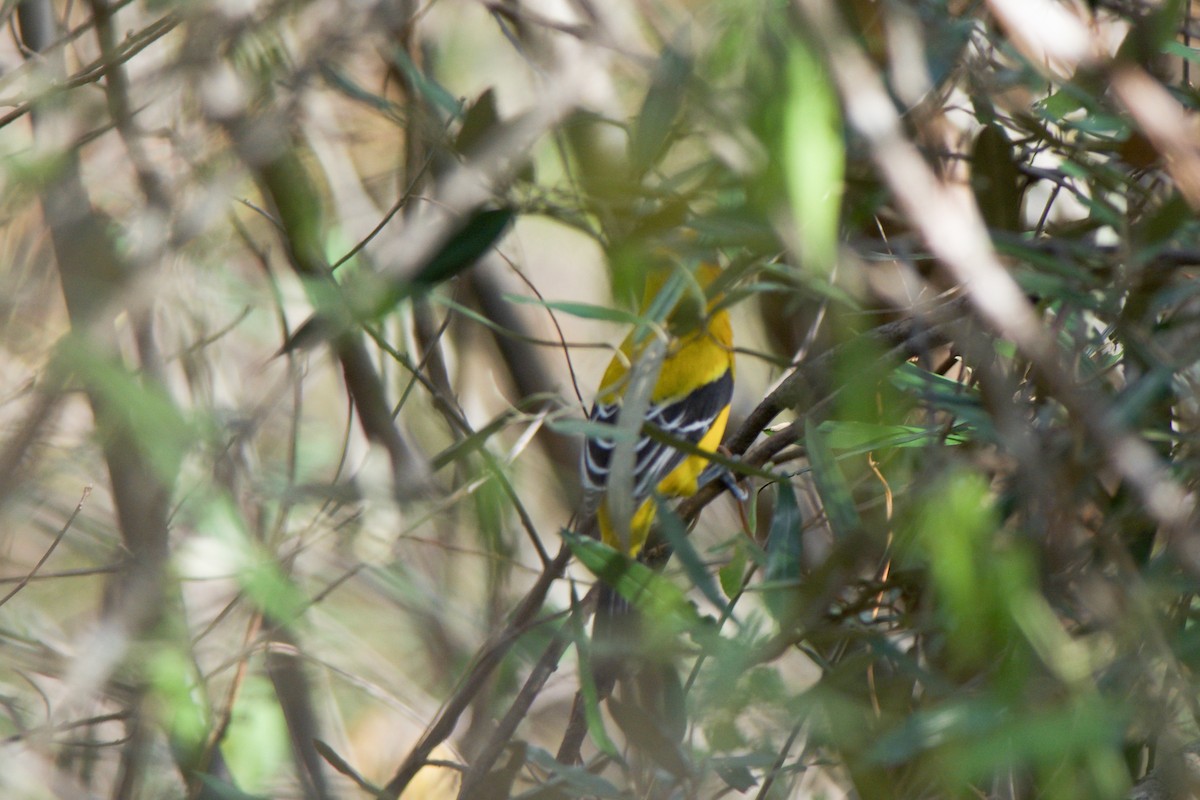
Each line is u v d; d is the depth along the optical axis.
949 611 4.28
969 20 5.16
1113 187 5.34
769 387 7.98
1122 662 4.39
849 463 6.41
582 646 5.41
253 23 5.02
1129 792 4.78
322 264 6.17
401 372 8.55
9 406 5.21
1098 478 4.79
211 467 5.52
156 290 4.82
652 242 5.03
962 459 4.45
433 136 6.17
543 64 6.86
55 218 5.12
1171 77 5.89
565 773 5.75
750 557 5.76
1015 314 3.49
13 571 7.61
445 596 7.61
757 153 4.12
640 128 4.75
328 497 5.97
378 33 5.52
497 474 6.04
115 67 5.77
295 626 6.27
